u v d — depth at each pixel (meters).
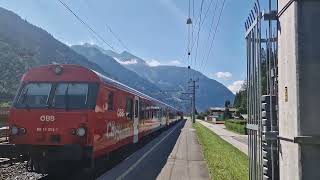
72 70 13.29
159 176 14.30
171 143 30.34
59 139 12.35
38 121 12.54
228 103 144.88
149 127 30.17
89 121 12.43
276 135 6.70
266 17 6.77
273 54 6.79
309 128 5.23
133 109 20.75
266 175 6.88
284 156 6.00
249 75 8.22
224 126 82.31
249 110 8.30
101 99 13.26
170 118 58.25
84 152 12.34
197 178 13.97
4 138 22.23
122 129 17.52
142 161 18.67
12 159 13.70
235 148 28.12
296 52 5.34
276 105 6.81
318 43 5.34
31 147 12.46
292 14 5.49
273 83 6.88
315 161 5.20
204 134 44.25
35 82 13.23
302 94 5.29
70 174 14.20
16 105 12.83
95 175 14.29
